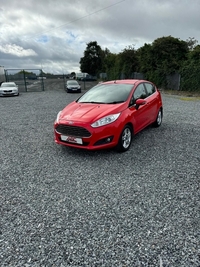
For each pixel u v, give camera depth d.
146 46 21.91
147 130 6.10
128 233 2.24
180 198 2.83
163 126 6.55
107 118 4.06
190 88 17.02
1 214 2.60
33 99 15.56
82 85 32.66
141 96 5.28
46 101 14.15
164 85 19.59
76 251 2.03
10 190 3.14
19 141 5.47
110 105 4.48
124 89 5.01
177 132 5.88
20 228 2.36
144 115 5.21
